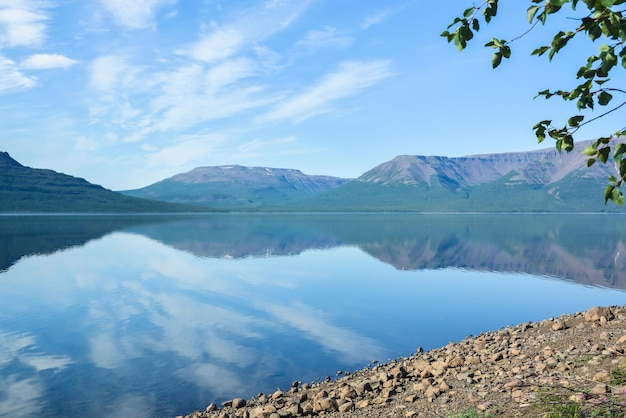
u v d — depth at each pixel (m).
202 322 34.19
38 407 18.16
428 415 11.22
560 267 71.00
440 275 62.34
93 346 27.69
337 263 78.19
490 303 41.22
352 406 13.42
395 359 23.59
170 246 112.00
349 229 188.12
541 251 97.62
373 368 21.00
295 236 148.50
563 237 138.75
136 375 21.97
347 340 28.22
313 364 23.20
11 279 59.03
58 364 24.12
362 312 37.47
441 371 15.06
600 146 3.40
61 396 19.31
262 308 39.62
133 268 70.44
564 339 15.70
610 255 88.75
